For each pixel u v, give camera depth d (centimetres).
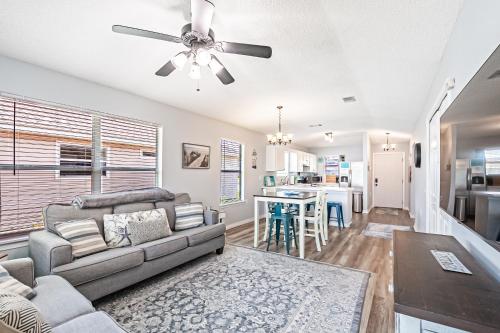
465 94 129
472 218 120
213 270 296
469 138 123
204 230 327
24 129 252
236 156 564
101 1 160
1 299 105
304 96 344
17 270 158
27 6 164
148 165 370
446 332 89
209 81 295
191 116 434
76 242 230
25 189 254
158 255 261
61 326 127
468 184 126
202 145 455
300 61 239
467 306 82
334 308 216
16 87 240
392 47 210
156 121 372
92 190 306
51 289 162
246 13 169
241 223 562
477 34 130
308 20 177
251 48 173
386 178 866
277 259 335
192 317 203
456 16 167
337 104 383
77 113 292
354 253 363
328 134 654
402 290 94
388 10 164
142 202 325
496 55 91
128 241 266
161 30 192
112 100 317
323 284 260
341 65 246
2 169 239
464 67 152
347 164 847
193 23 154
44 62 246
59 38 203
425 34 189
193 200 436
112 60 242
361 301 227
